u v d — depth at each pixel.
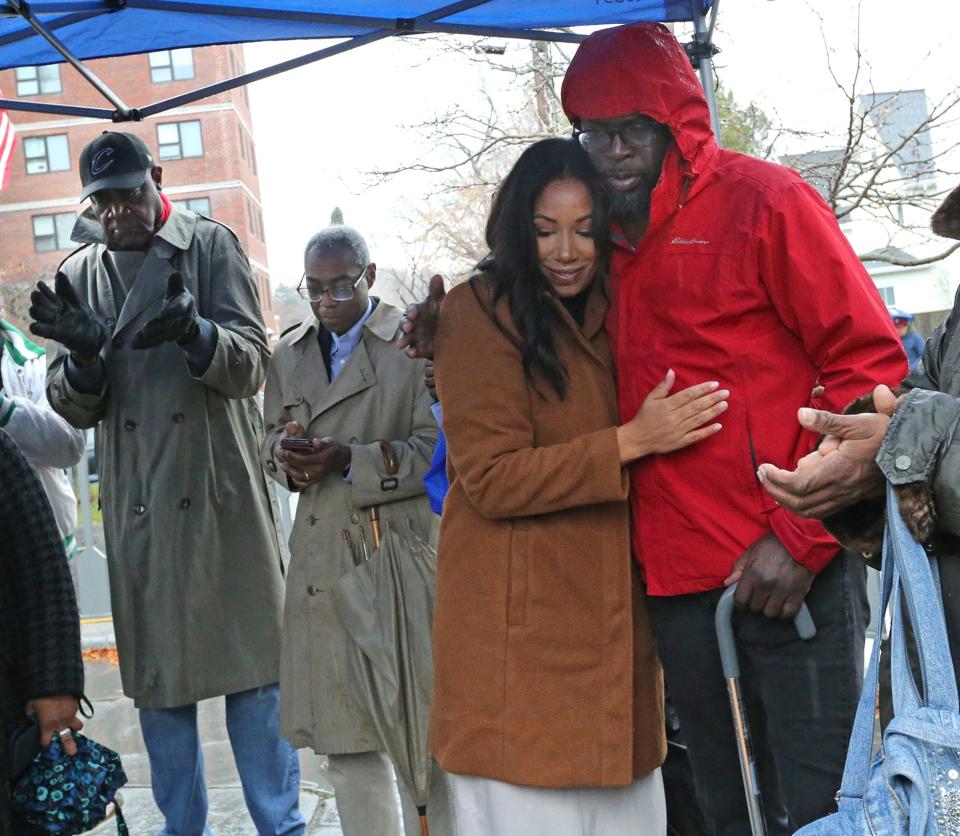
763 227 2.54
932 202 7.82
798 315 2.53
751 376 2.59
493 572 2.75
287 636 3.72
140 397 3.98
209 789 5.12
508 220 2.70
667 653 2.81
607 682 2.70
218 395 4.04
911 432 1.91
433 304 2.91
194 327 3.78
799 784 2.66
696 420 2.57
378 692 3.50
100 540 9.20
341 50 4.32
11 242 45.06
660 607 2.80
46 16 3.96
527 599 2.72
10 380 4.27
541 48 8.75
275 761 4.07
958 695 1.87
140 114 4.45
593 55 2.67
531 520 2.73
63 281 3.77
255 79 4.36
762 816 2.62
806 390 2.61
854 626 2.64
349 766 3.68
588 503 2.64
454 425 2.74
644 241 2.67
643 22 2.70
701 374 2.62
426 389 3.72
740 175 2.61
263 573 4.06
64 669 3.01
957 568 1.93
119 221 3.96
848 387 2.49
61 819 2.96
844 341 2.49
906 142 7.55
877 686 1.98
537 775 2.69
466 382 2.73
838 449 2.09
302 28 4.25
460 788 2.83
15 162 45.03
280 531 4.24
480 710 2.74
